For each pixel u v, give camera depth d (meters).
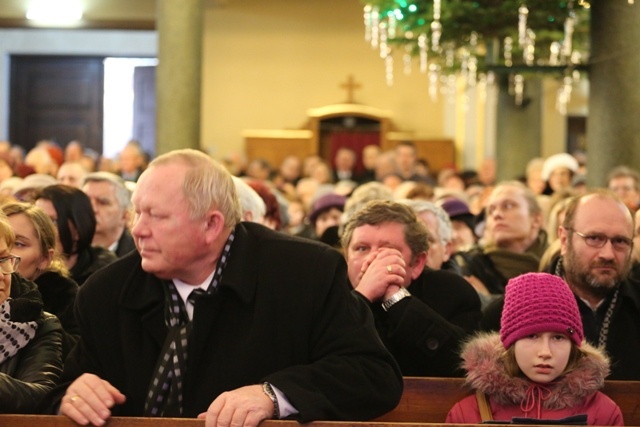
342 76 27.39
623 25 11.34
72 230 7.54
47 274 6.46
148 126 28.94
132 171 19.45
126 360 4.81
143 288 4.88
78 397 4.56
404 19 12.58
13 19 26.69
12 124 28.62
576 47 13.76
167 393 4.77
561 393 5.10
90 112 28.77
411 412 5.45
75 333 6.34
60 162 19.11
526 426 4.48
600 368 5.14
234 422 4.41
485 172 20.28
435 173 25.59
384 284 5.96
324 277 4.85
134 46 28.38
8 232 5.29
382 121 26.62
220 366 4.76
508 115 19.42
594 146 11.55
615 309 6.28
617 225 6.18
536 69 11.93
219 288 4.78
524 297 5.16
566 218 6.32
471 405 5.26
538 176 16.31
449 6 12.07
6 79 28.36
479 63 13.79
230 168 21.16
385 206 6.31
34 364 5.32
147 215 4.70
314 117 26.50
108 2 26.69
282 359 4.79
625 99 11.35
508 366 5.20
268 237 4.96
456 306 6.52
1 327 5.29
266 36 27.44
